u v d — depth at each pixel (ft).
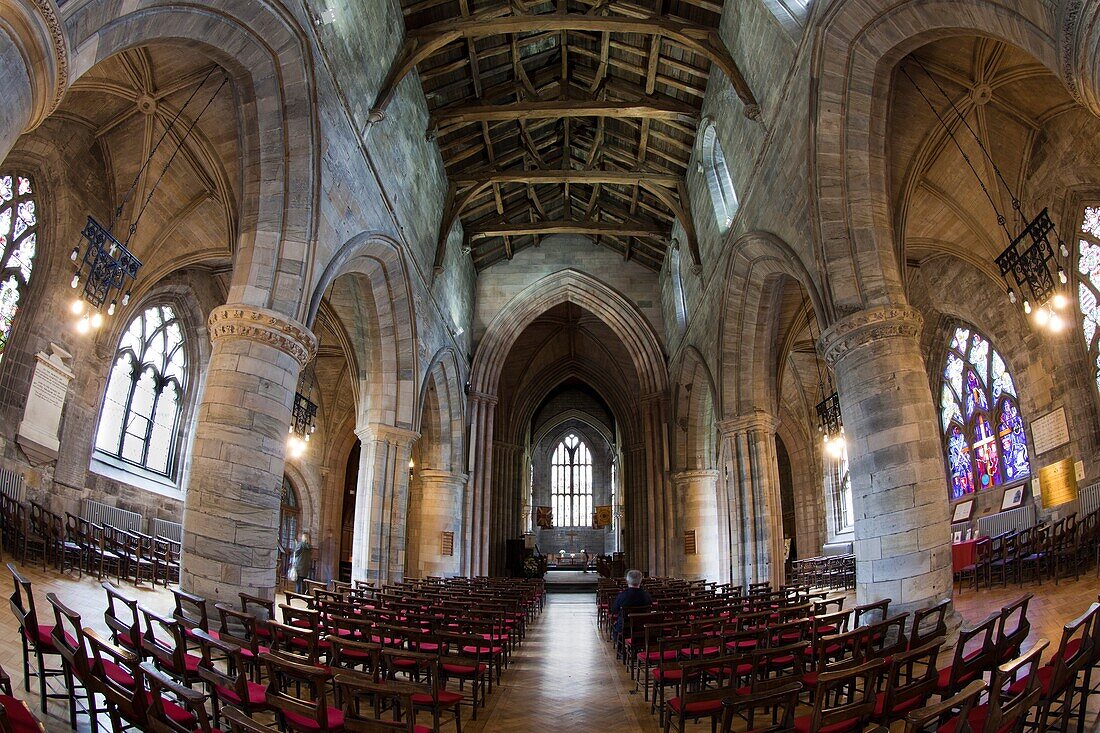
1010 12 26.76
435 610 33.91
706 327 74.49
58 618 17.94
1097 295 48.96
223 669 27.58
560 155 89.15
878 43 38.32
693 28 58.59
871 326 38.45
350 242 48.70
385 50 55.11
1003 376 63.16
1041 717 16.61
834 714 16.02
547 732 24.70
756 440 63.87
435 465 85.46
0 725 12.09
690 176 78.54
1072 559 44.14
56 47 23.04
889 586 34.81
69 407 51.78
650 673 35.06
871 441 37.19
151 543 48.52
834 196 42.11
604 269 102.99
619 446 140.56
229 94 46.52
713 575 86.07
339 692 21.77
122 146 51.08
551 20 58.29
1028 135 48.85
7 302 46.96
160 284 64.23
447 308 82.12
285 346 38.86
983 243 55.77
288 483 92.63
